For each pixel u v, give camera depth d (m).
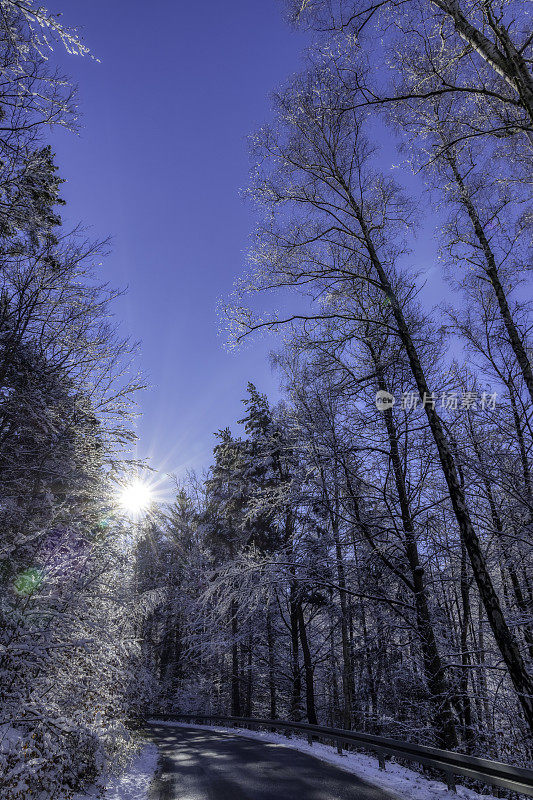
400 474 13.83
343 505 14.73
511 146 10.22
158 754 14.02
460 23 7.54
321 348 13.51
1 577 8.83
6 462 10.28
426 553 14.12
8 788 6.14
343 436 14.72
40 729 7.04
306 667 20.39
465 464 13.17
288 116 11.20
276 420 17.78
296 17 8.62
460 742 12.06
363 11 8.09
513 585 14.05
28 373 10.15
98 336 11.83
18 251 10.17
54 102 7.31
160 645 34.59
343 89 10.34
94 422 12.07
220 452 29.34
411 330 13.23
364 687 18.16
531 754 11.53
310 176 11.93
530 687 7.64
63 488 10.79
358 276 11.55
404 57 8.98
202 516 31.00
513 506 13.16
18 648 7.11
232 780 9.49
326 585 14.68
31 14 6.25
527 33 8.53
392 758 13.29
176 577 30.88
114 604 11.42
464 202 12.28
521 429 13.94
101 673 9.41
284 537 22.62
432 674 11.88
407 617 13.12
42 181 8.36
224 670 32.16
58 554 9.62
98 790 8.30
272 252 11.70
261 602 18.05
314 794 7.91
